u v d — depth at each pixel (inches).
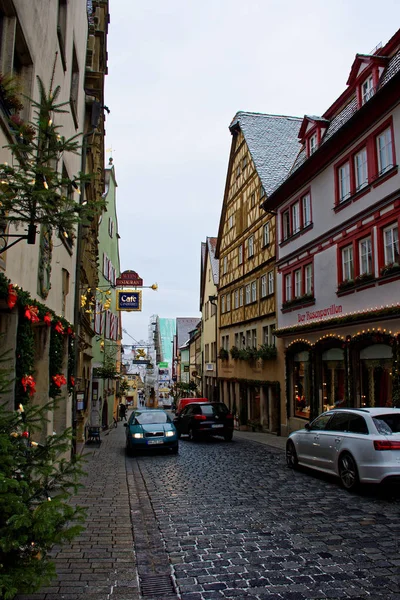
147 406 2923.2
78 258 500.1
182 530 250.2
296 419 796.6
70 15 432.8
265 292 977.5
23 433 146.7
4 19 241.9
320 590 171.5
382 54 629.3
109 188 1341.0
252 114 1192.8
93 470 455.2
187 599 165.2
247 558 205.9
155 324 3459.6
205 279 1684.3
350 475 340.8
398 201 527.2
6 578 116.7
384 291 547.8
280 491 347.6
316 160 716.7
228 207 1291.8
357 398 605.6
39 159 164.2
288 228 869.2
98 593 167.8
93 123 617.3
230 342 1255.5
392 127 544.1
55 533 128.3
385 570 189.3
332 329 661.3
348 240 635.5
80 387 634.8
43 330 359.6
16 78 220.7
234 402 1198.9
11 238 251.0
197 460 533.0
